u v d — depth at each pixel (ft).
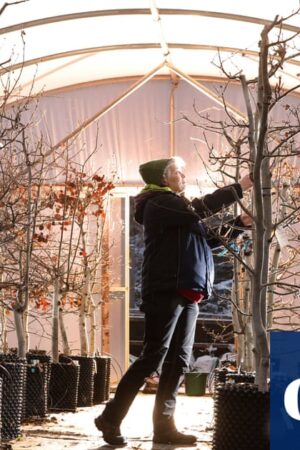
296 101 37.06
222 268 43.06
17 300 20.74
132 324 43.45
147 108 38.40
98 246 31.17
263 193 14.75
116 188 37.93
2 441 17.57
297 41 30.07
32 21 28.86
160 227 17.15
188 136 38.24
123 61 35.86
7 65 32.42
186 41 33.76
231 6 29.17
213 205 16.10
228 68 36.52
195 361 39.01
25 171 18.52
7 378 17.76
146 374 17.03
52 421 21.75
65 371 25.07
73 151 37.86
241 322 20.52
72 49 33.12
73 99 38.01
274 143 32.12
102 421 17.19
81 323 29.07
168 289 17.06
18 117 17.07
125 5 28.96
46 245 32.24
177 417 24.41
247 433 14.38
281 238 14.93
